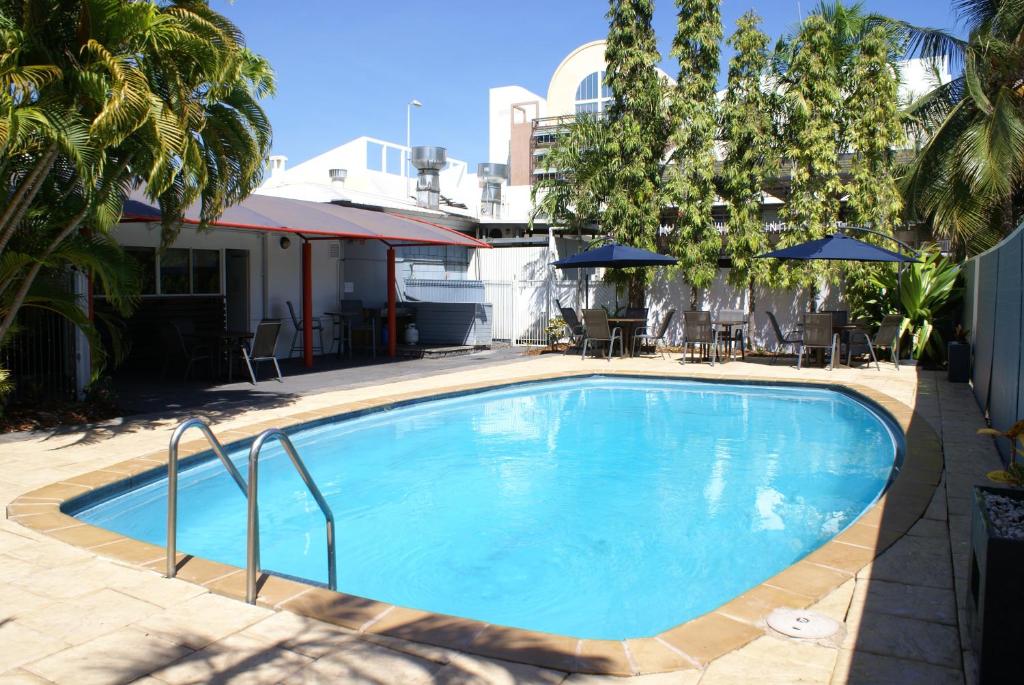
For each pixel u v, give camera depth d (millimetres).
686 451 9102
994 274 8969
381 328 19000
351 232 13820
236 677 3109
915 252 15523
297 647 3385
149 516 6656
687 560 5617
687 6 17172
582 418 11227
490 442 9641
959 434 8328
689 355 17719
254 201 14312
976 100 15258
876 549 4637
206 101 8742
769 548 5836
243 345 13133
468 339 19109
